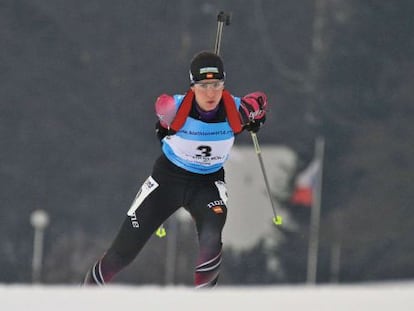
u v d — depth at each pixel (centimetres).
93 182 13538
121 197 13488
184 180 1886
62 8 14675
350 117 13750
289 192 12106
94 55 14562
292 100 14100
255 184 10462
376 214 12475
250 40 14612
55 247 12481
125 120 14162
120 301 1114
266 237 10981
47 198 13412
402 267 12094
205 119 1817
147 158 13788
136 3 14775
